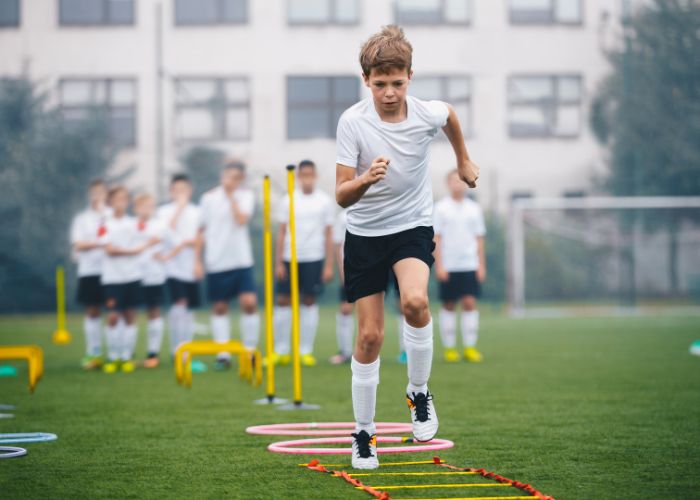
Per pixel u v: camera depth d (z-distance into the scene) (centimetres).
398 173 522
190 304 1322
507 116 3112
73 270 2738
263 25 3022
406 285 512
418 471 512
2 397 891
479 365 1179
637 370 1095
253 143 3020
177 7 3023
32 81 2950
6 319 2569
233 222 1222
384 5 3050
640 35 3094
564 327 1998
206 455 571
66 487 483
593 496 450
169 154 2953
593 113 3123
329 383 1002
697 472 509
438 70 3102
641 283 2864
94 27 3005
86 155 2838
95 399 870
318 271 1251
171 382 1023
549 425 681
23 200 2772
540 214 2881
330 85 3039
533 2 3116
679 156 3056
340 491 462
